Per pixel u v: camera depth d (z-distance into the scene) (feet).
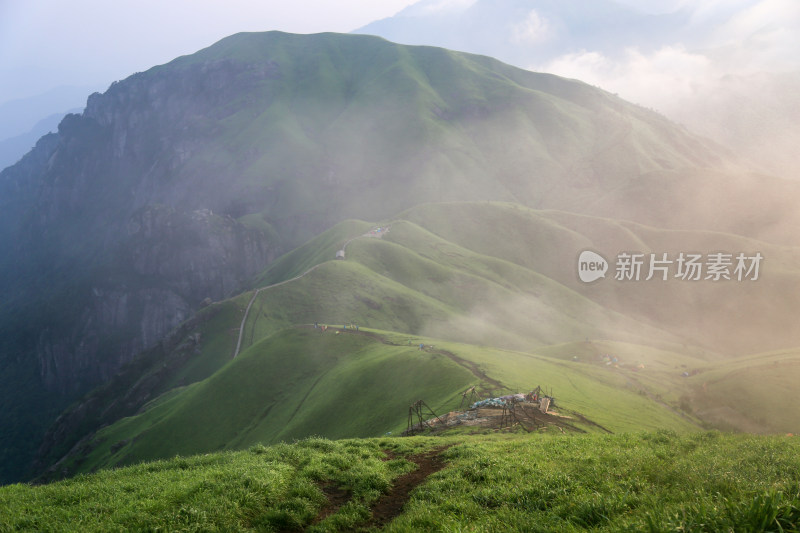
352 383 311.27
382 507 42.86
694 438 57.67
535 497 32.89
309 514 39.70
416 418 211.00
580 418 163.02
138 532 32.96
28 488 49.93
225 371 426.10
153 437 385.50
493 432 126.31
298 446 63.52
